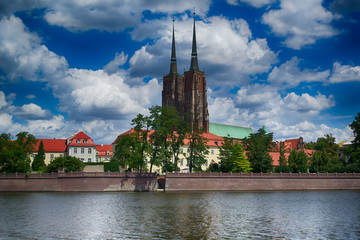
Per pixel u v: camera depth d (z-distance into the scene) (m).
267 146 158.88
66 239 44.59
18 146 101.44
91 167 110.00
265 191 105.31
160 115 107.19
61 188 95.94
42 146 143.75
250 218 58.81
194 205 72.38
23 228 50.25
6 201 76.31
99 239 44.84
